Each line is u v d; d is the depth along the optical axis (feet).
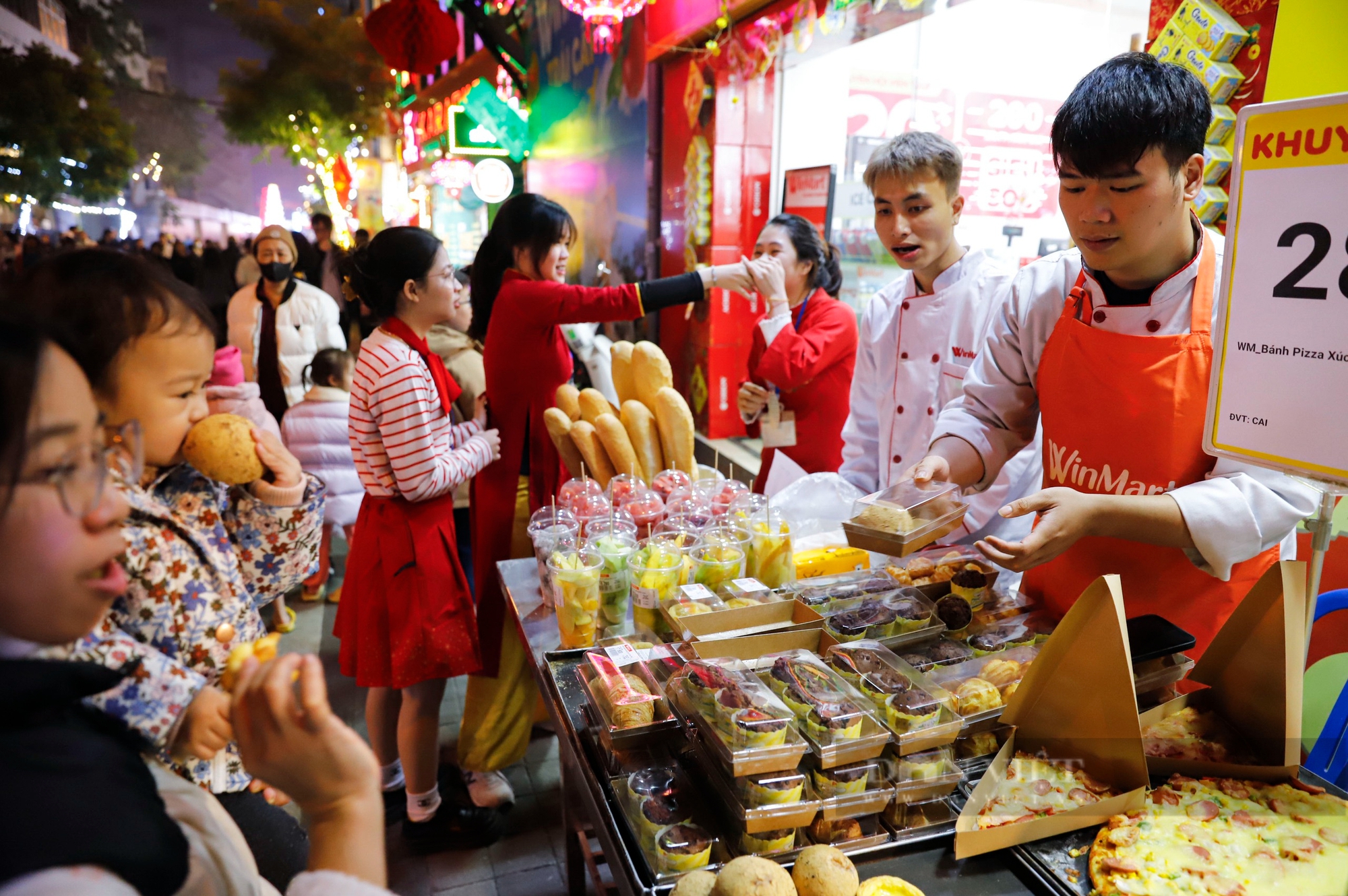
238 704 2.02
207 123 21.59
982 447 5.65
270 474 4.40
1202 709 3.86
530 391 8.29
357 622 7.24
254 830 3.83
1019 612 4.99
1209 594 4.61
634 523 6.16
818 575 5.79
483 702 7.97
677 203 18.69
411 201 27.17
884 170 7.04
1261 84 6.79
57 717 1.80
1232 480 4.24
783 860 3.35
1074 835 3.39
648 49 18.56
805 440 9.33
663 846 3.32
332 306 14.47
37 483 1.68
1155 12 7.71
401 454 6.72
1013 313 5.57
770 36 14.64
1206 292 4.34
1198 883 2.99
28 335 1.73
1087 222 4.28
